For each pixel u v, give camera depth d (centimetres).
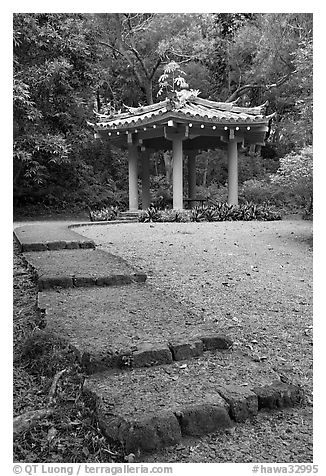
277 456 182
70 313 298
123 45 1742
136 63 1770
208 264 530
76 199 1471
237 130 1198
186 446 186
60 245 542
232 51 1758
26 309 332
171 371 227
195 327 274
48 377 237
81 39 1313
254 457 182
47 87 1238
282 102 1744
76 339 251
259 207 1204
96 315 295
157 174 1866
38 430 199
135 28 1664
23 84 1108
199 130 1176
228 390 208
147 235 769
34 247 529
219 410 195
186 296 392
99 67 1474
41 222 1128
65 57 1275
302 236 768
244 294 406
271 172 1689
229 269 508
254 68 1716
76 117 1408
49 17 1241
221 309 360
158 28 1623
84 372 227
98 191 1518
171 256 570
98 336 256
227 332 307
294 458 181
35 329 278
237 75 1867
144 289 368
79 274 384
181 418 189
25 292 373
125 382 215
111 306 315
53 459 184
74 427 198
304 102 831
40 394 226
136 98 1877
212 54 1788
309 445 188
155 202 1484
